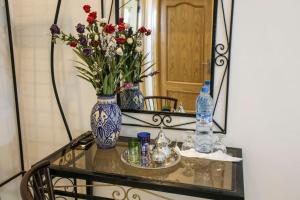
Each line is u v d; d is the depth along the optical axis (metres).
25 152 2.04
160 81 1.63
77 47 1.44
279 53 1.47
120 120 1.58
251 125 1.58
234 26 1.50
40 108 1.94
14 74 1.89
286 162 1.57
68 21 1.75
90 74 1.51
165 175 1.32
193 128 1.66
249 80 1.53
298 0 1.41
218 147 1.54
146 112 1.70
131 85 1.59
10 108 1.90
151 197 1.82
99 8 1.68
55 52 1.81
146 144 1.50
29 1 1.80
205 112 1.52
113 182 1.30
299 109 1.50
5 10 1.80
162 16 1.57
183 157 1.48
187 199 1.76
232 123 1.60
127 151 1.54
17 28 1.86
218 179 1.28
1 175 1.85
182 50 1.58
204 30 1.53
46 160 1.40
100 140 1.56
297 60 1.46
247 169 1.62
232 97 1.57
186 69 1.59
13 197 1.96
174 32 1.57
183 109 1.64
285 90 1.50
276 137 1.56
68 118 1.89
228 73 1.54
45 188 1.31
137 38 1.60
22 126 2.00
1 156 1.84
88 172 1.35
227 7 1.49
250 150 1.61
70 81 1.83
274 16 1.45
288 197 1.61
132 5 1.61
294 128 1.53
